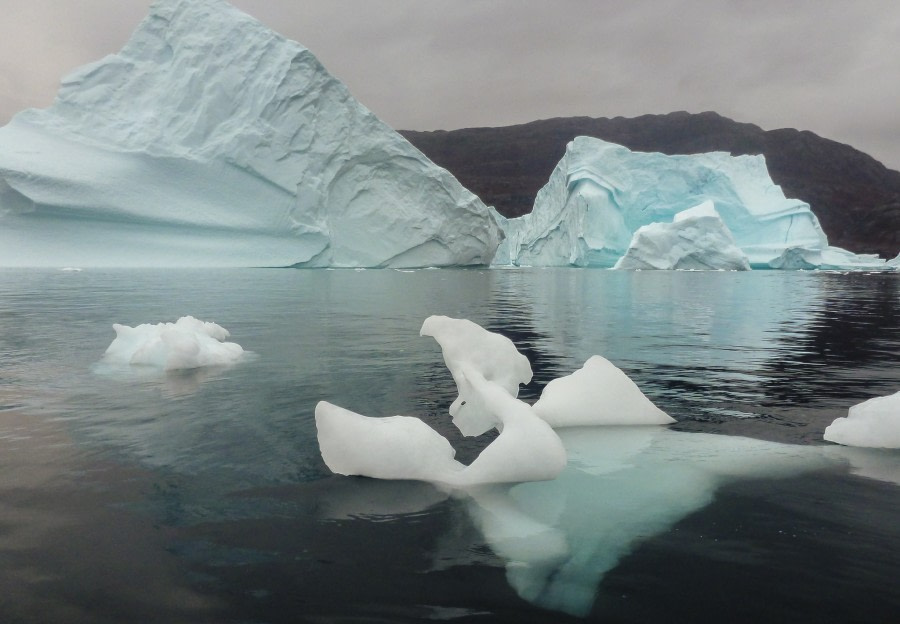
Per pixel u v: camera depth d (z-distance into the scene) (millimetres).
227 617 1405
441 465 2369
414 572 1627
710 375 4578
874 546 1797
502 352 3002
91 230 24062
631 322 8203
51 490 2197
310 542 1798
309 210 26359
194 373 4461
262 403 3551
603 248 32500
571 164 35094
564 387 3238
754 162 35188
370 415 3297
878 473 2420
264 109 25984
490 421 2781
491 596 1512
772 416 3350
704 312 9695
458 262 30562
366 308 9617
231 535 1839
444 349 3016
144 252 24391
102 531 1856
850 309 10414
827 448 2746
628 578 1607
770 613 1441
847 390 4051
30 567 1627
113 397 3691
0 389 3896
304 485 2268
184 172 25500
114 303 9680
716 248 29375
